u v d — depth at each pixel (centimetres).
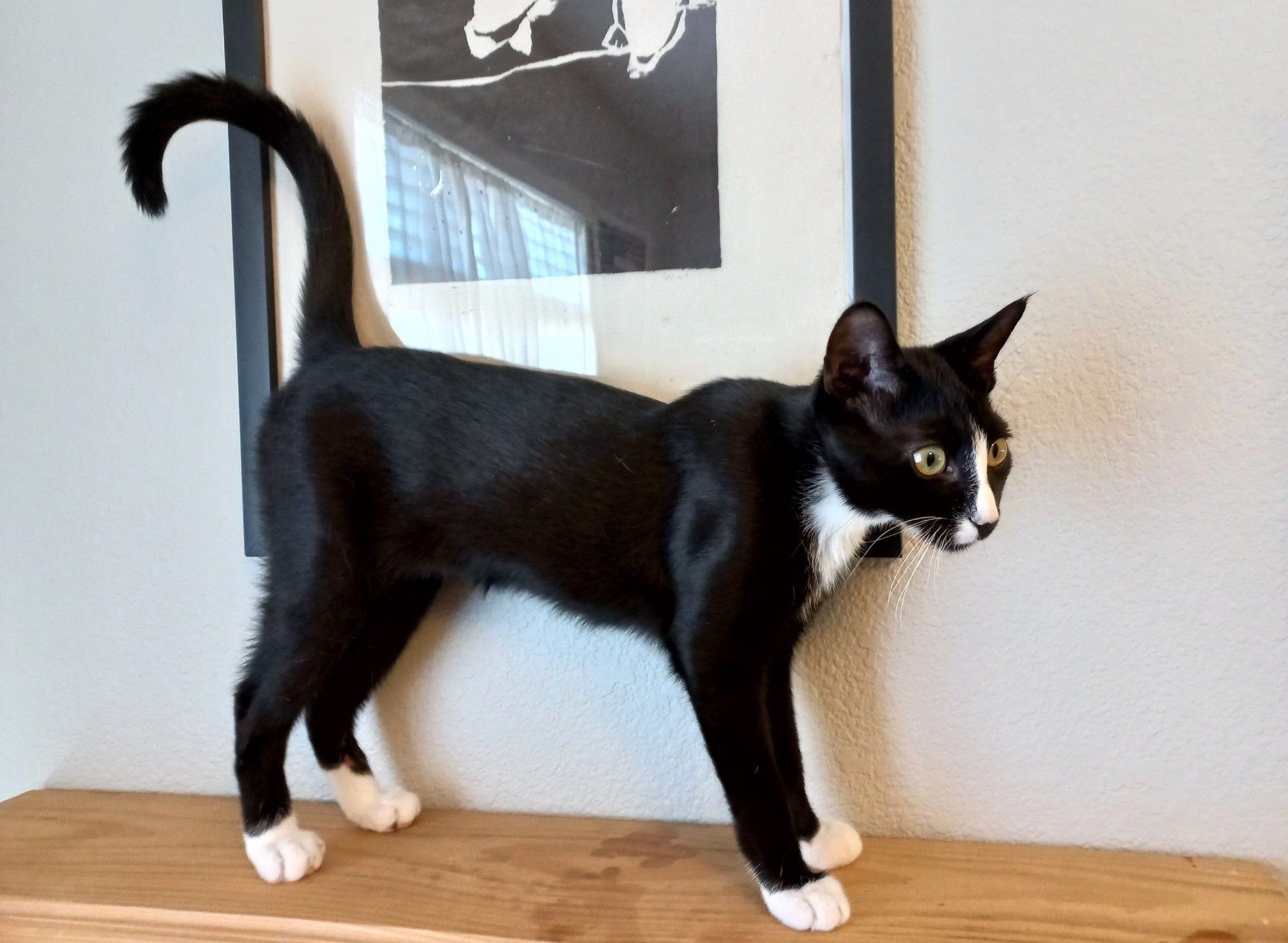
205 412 92
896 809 84
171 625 95
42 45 93
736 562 69
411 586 86
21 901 73
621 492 73
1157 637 79
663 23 81
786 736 78
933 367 67
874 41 77
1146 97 76
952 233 79
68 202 94
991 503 65
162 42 91
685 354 82
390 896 73
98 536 95
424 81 85
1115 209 77
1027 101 78
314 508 77
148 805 93
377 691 91
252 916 70
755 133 80
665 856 79
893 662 83
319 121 87
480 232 85
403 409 78
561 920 69
